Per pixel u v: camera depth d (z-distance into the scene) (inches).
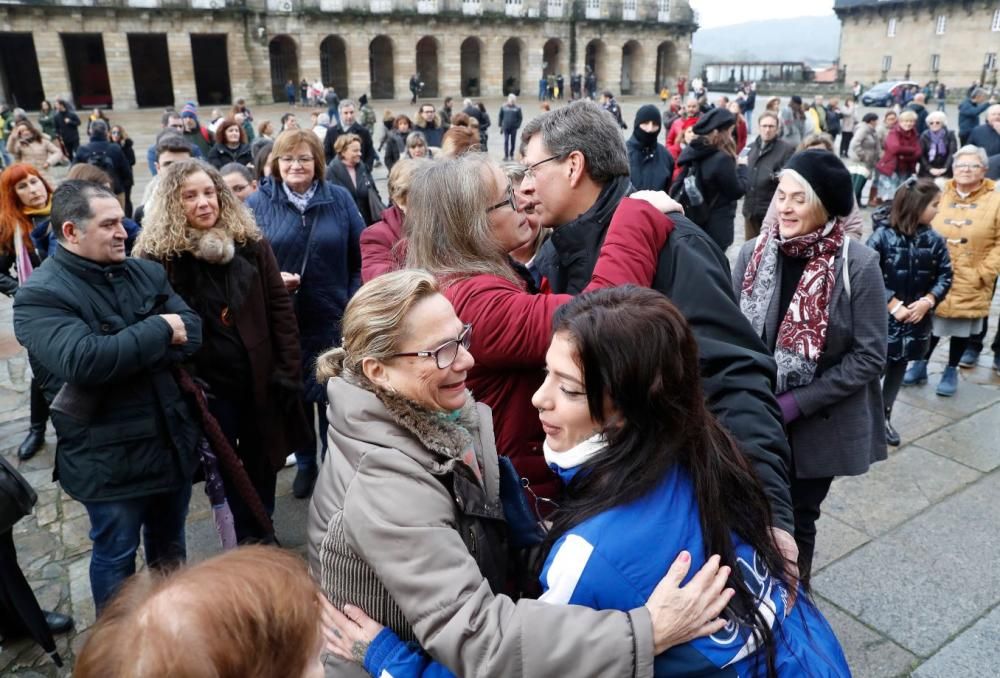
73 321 93.8
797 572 54.8
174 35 1497.3
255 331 120.9
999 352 213.5
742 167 278.5
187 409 105.6
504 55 2021.4
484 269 69.6
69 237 96.3
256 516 115.8
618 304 50.0
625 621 44.3
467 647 45.7
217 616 30.8
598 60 2034.9
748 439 61.1
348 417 54.8
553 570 47.7
